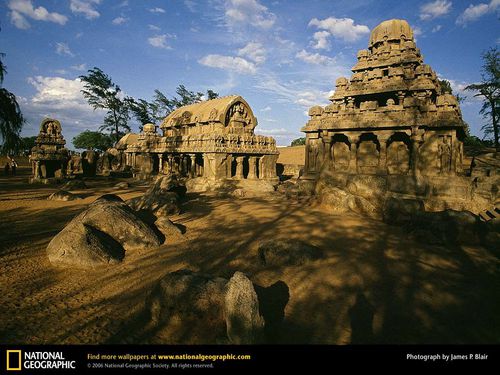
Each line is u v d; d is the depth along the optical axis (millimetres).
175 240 14773
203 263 11930
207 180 32750
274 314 8250
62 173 41500
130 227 13609
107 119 71438
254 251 13094
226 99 38000
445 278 10367
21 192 29859
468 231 13820
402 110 22234
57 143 41031
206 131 37344
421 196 20281
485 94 47531
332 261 11781
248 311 6891
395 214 16859
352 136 24469
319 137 28484
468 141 54875
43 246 13555
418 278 10352
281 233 15352
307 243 13727
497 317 8016
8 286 9781
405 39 26828
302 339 7203
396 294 9281
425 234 14078
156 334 7457
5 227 16297
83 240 11695
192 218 19391
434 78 25922
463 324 7719
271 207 22328
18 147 26375
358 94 26109
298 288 9734
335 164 26438
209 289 8094
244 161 39531
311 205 21906
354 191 20250
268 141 38031
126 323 7926
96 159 50125
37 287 9820
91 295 9383
